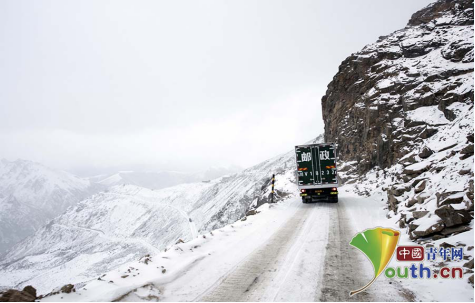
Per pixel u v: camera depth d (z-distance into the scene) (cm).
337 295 618
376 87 3347
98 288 629
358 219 1510
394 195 1620
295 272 763
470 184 1007
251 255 935
